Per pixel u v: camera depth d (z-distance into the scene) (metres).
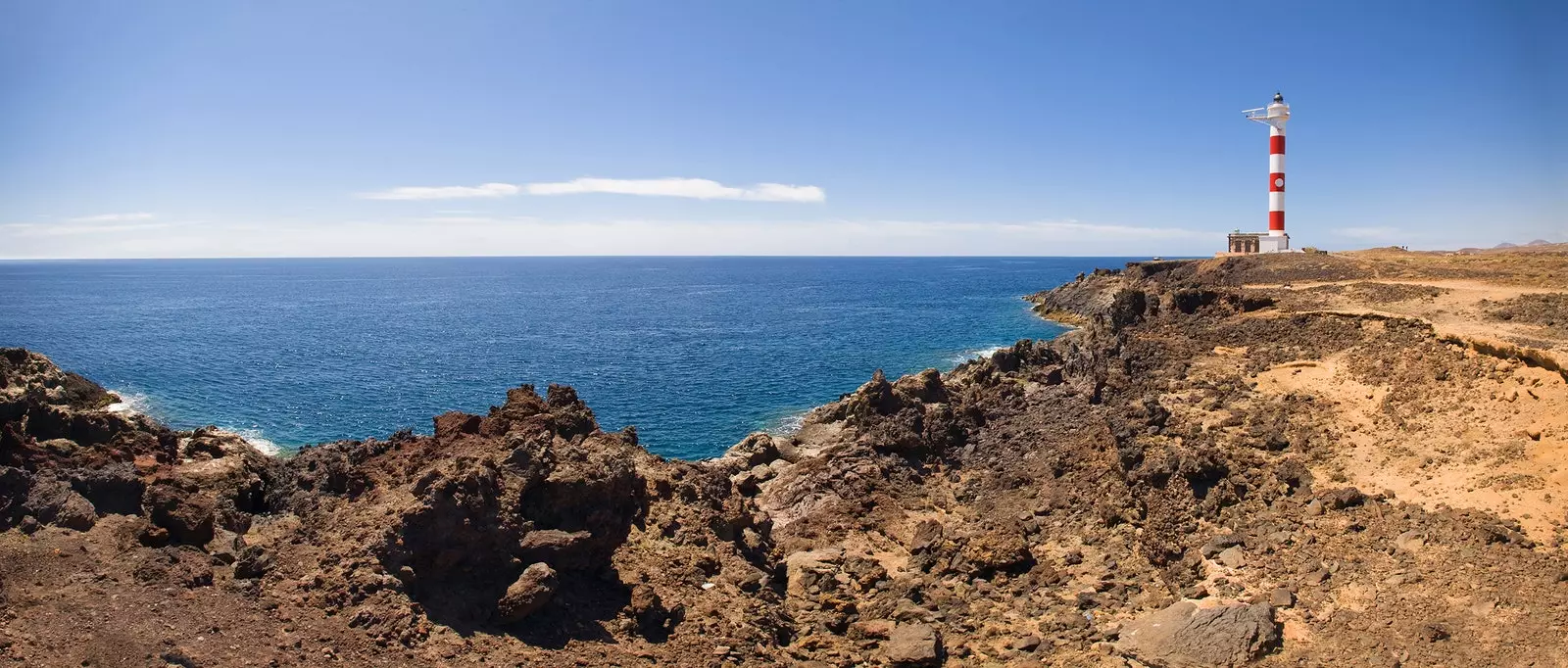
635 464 33.72
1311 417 47.12
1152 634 26.20
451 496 24.62
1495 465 36.22
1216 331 68.81
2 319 168.12
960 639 27.36
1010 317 153.88
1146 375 60.28
